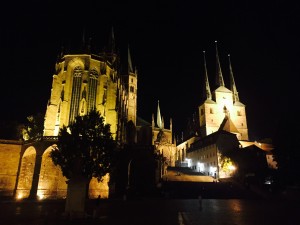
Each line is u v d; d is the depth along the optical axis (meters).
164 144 116.56
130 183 56.22
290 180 50.44
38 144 53.16
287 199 46.66
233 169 74.06
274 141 53.72
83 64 62.66
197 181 66.62
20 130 77.06
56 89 62.06
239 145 88.38
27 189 55.94
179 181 61.31
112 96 65.25
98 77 63.56
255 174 65.62
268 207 33.41
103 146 35.06
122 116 76.94
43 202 41.12
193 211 29.08
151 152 59.72
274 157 54.00
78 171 29.00
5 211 29.00
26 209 31.02
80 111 59.38
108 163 35.34
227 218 23.48
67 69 62.06
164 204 37.47
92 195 50.88
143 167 58.16
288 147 51.09
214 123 116.12
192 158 106.81
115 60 75.12
